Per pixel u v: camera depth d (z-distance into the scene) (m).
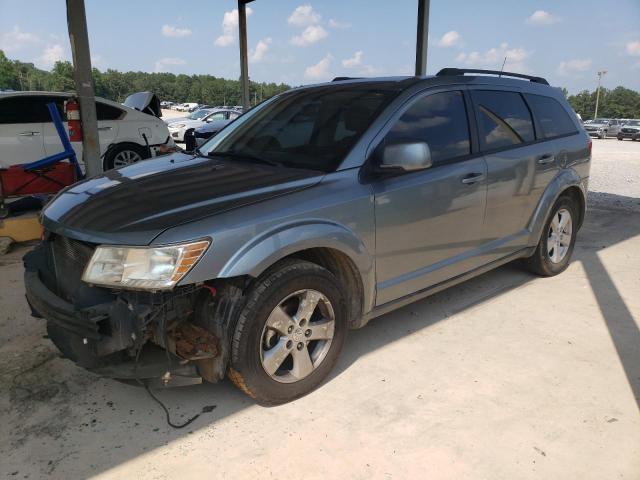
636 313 3.95
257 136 3.54
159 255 2.29
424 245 3.32
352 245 2.84
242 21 9.59
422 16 7.62
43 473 2.30
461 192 3.45
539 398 2.86
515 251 4.17
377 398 2.86
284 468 2.34
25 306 4.01
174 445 2.48
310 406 2.79
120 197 2.75
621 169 14.02
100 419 2.68
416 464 2.36
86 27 5.80
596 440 2.52
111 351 2.39
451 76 3.68
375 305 3.14
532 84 4.37
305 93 3.81
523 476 2.29
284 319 2.68
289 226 2.59
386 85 3.46
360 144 3.00
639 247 5.71
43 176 5.88
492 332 3.63
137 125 9.21
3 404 2.79
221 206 2.52
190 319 2.64
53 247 2.78
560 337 3.56
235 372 2.59
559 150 4.34
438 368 3.17
